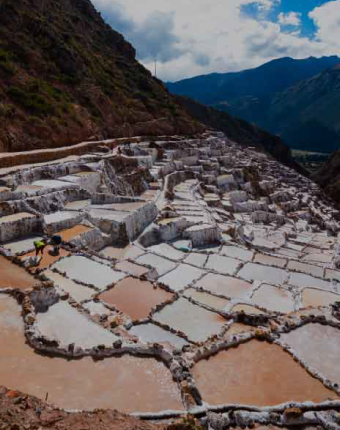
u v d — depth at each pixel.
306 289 18.80
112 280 17.19
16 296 13.54
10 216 21.97
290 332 12.75
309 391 9.91
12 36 51.16
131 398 9.26
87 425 7.31
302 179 77.06
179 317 14.74
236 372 10.56
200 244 27.17
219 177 51.47
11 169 29.12
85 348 10.96
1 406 7.61
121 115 60.72
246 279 19.50
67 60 56.66
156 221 27.64
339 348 11.95
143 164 43.00
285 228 42.31
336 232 45.44
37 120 41.62
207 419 8.57
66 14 73.06
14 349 10.88
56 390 9.38
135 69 81.06
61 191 26.75
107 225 23.98
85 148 42.31
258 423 8.75
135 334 13.16
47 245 20.00
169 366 10.47
